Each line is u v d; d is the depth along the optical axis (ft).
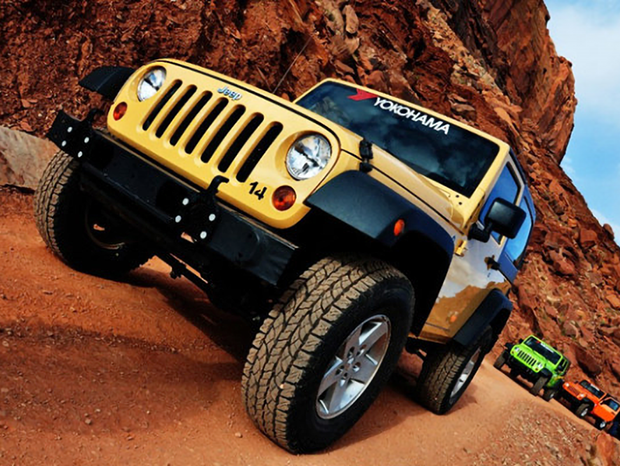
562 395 63.05
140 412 8.64
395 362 11.28
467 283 14.64
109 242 14.26
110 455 7.29
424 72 94.17
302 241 9.91
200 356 11.96
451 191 13.64
